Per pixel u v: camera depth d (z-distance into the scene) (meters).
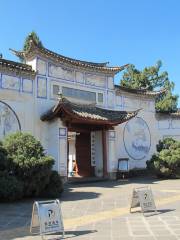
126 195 17.69
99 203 15.25
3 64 21.47
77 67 26.05
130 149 29.44
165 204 14.63
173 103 34.78
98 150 26.98
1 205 14.84
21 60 25.45
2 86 21.48
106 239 9.06
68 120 23.30
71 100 25.41
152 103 32.25
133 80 41.94
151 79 41.78
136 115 28.92
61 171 22.73
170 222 10.94
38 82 23.44
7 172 15.61
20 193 15.76
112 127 26.89
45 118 23.12
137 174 29.22
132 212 12.96
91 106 26.20
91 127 26.36
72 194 18.25
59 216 9.77
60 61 24.83
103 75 28.11
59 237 9.50
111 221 11.45
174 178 27.17
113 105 28.55
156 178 27.52
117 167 27.80
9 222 11.62
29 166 15.91
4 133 21.19
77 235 9.66
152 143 31.50
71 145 30.45
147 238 9.03
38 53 23.39
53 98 24.23
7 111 21.53
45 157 16.66
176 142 28.55
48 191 16.91
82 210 13.64
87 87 26.70
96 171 26.84
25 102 22.55
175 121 33.97
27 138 16.89
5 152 16.11
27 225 11.16
